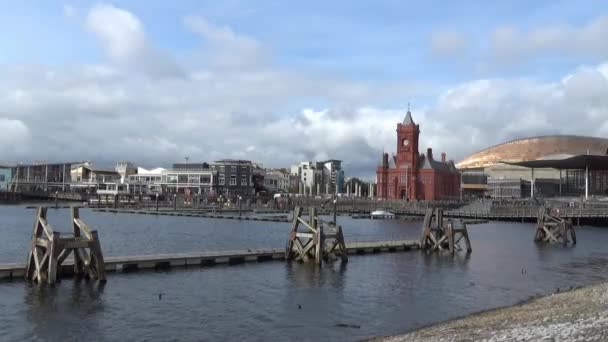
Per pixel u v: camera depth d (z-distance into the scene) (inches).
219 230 3722.9
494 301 1471.5
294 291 1528.1
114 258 1724.9
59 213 5615.2
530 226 4456.2
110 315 1224.8
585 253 2586.1
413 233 3767.2
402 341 1000.2
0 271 1472.7
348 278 1737.2
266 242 2950.3
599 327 943.0
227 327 1170.0
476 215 5418.3
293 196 7760.8
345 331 1154.7
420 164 7229.3
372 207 6451.8
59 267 1525.6
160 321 1198.9
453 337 979.3
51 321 1164.5
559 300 1354.6
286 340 1088.2
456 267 2026.3
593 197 6766.7
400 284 1673.2
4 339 1046.4
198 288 1517.0
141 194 7775.6
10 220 4301.2
